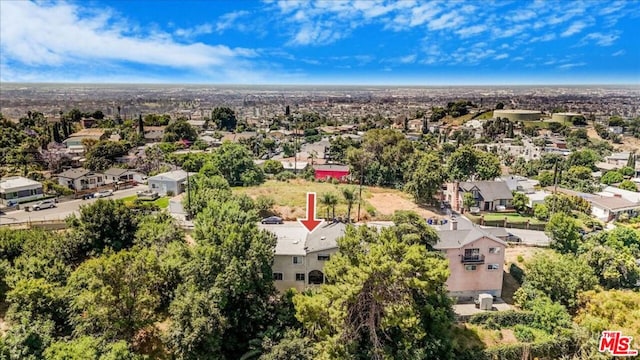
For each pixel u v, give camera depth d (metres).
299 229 38.00
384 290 24.39
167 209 50.66
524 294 32.84
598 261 36.56
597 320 28.08
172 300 28.52
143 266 26.84
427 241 33.00
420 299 26.67
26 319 24.25
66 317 27.11
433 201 58.31
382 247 24.88
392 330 25.88
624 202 60.62
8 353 22.11
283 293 31.62
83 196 64.62
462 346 28.27
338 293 23.97
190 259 28.67
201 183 52.91
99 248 35.56
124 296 25.08
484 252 33.69
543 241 46.53
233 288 26.53
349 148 78.00
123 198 62.88
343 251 27.47
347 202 51.16
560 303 32.28
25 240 35.62
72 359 21.31
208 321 24.94
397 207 53.84
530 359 28.08
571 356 28.19
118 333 25.23
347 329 24.47
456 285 33.91
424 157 62.25
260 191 57.25
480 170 70.88
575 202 61.03
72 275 28.67
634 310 29.11
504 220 53.91
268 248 29.39
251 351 26.42
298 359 24.34
